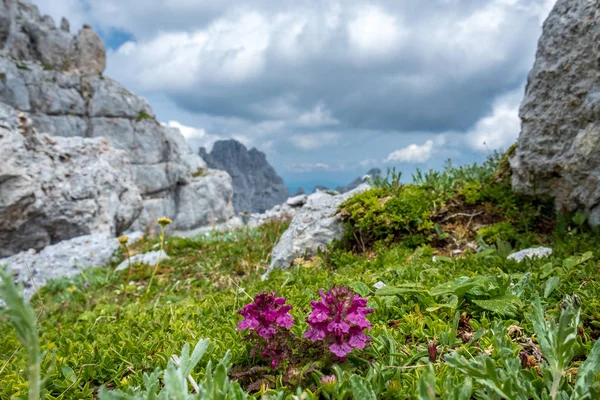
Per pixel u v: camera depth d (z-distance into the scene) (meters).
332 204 6.96
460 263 4.37
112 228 12.58
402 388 2.02
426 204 6.14
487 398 1.80
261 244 8.76
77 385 2.57
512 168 6.23
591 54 4.98
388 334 2.67
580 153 5.15
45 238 10.98
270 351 2.29
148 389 1.80
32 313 1.27
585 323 2.71
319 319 2.08
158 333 3.40
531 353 2.42
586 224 5.35
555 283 3.14
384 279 4.06
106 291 7.22
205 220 46.03
